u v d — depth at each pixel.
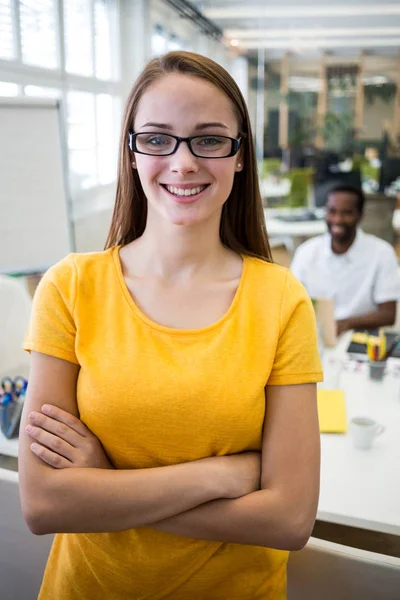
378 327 2.56
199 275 0.95
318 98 4.30
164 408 0.85
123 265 0.98
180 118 0.86
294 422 0.91
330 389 1.78
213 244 0.96
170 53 0.89
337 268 2.67
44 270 2.47
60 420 0.90
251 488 0.90
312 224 4.32
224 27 4.38
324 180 4.37
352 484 1.33
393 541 1.81
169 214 0.89
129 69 4.88
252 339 0.91
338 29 4.15
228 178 0.89
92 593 0.96
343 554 1.12
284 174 4.42
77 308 0.92
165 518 0.88
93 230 4.56
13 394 1.59
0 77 3.31
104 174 4.71
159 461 0.90
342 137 4.29
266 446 0.91
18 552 1.29
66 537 1.00
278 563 0.98
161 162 0.88
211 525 0.88
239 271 0.99
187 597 0.94
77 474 0.87
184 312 0.92
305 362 0.92
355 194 2.54
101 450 0.91
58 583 1.00
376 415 1.68
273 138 4.40
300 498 0.89
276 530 0.88
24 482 0.89
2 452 1.51
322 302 2.21
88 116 4.39
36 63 3.66
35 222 2.99
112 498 0.85
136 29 4.80
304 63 4.29
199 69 0.87
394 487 1.32
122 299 0.93
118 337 0.90
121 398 0.86
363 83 4.21
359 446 1.49
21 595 1.32
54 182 3.07
